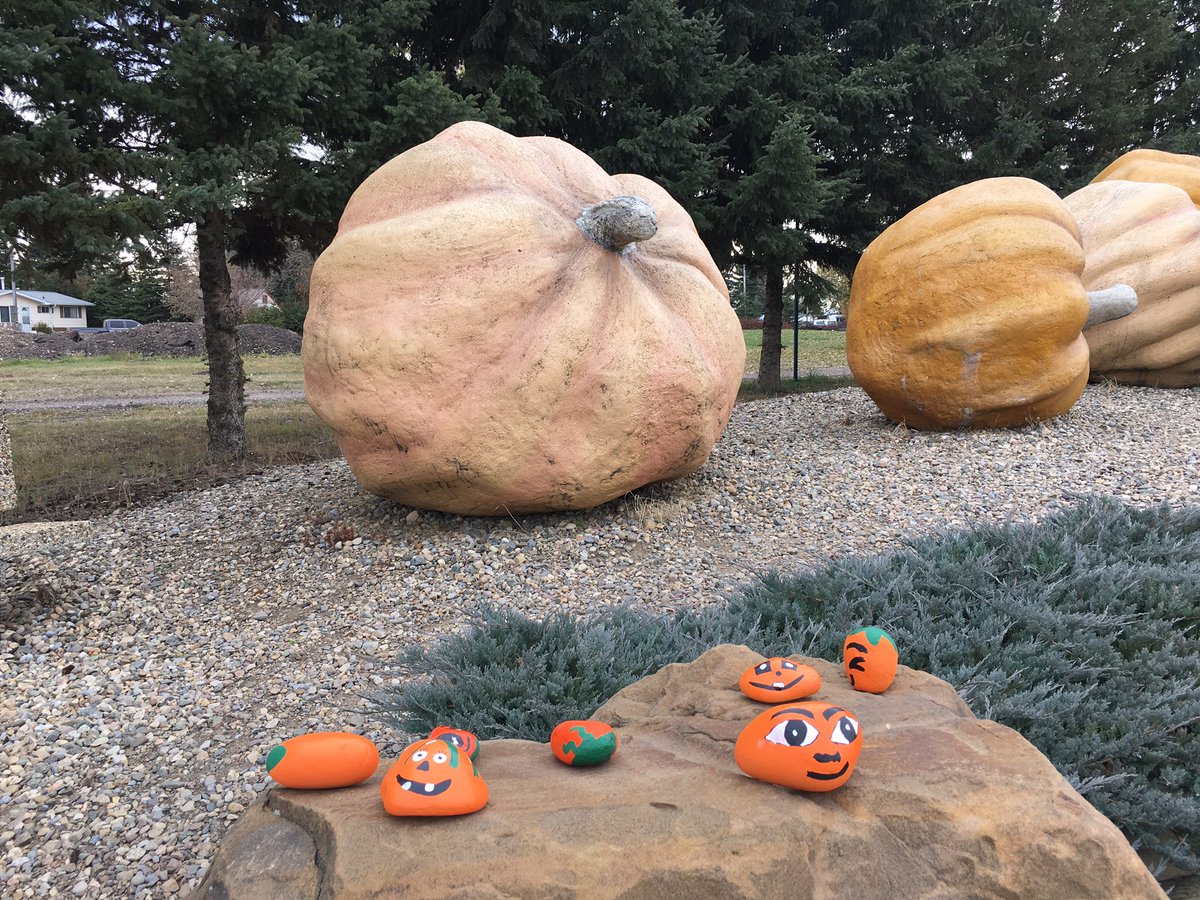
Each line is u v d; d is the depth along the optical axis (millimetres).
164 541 7191
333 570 6020
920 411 9203
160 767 3812
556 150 6883
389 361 5590
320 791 2248
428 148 6164
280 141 8391
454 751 2102
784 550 6215
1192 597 4172
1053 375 8711
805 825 1958
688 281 6648
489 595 5441
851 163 15602
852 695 2723
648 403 6000
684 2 14539
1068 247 8492
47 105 7953
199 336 36000
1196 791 3102
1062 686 3613
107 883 3105
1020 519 6566
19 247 7668
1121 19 16438
